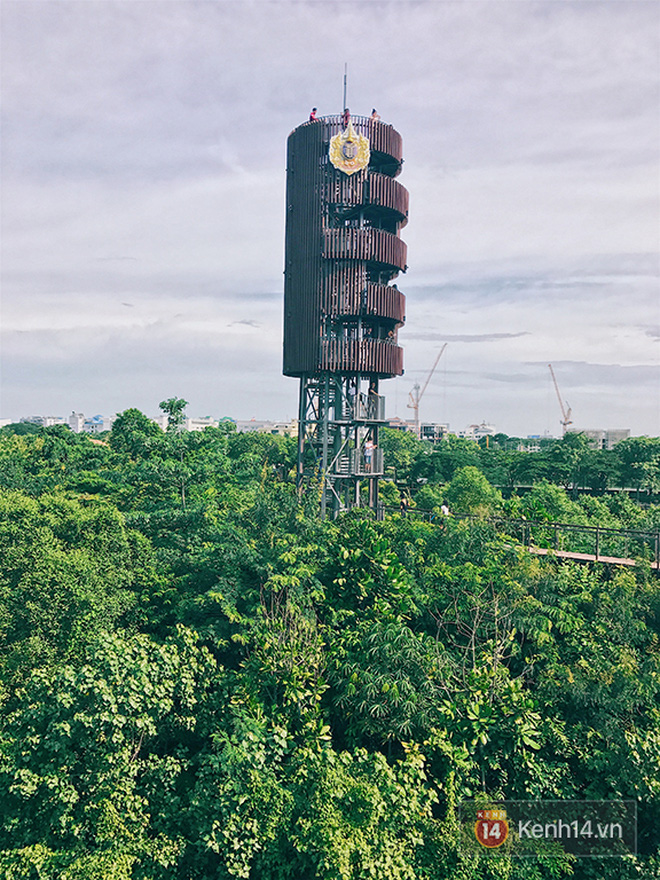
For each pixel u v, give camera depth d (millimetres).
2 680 21141
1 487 44906
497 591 25609
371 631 21484
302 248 42312
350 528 28672
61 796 16781
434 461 91000
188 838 17953
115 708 17172
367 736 21156
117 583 25578
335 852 15039
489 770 20484
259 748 18094
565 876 18844
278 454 103000
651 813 19469
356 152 40000
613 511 55500
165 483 39688
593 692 21328
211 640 25875
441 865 17031
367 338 41844
